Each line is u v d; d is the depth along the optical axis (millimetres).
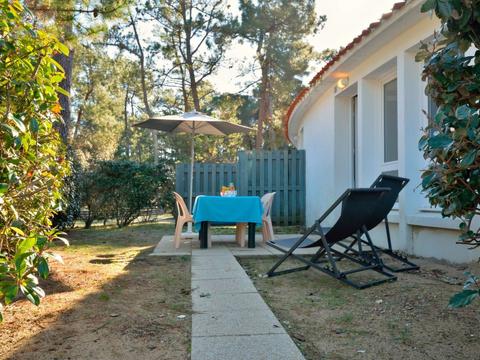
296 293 3590
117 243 6992
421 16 4844
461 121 1858
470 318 2828
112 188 10312
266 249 5996
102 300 3301
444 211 2188
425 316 2883
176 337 2529
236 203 5977
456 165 1944
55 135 2828
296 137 14609
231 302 3242
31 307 3094
